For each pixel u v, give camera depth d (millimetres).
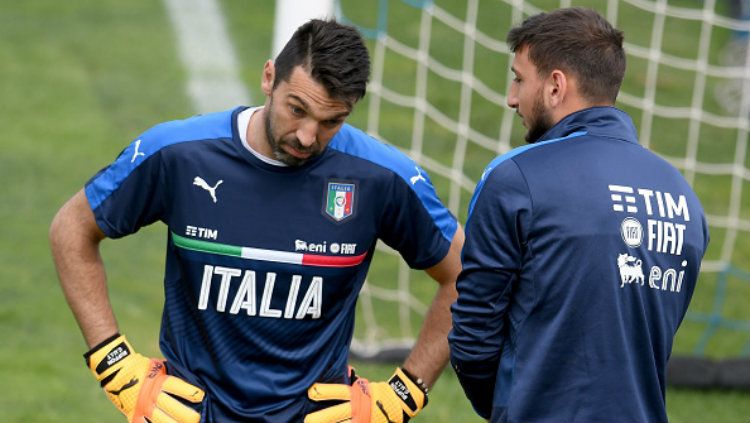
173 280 10828
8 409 17969
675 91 38812
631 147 10016
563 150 9859
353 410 10859
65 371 19781
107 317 10914
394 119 35094
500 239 9680
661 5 29688
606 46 10023
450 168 31750
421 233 10891
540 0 40406
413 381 11188
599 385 9570
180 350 10797
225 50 40250
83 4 44344
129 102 35344
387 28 42000
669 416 19438
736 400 20375
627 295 9641
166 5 44500
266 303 10602
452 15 42906
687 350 22531
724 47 42938
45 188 28797
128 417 10781
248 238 10508
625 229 9609
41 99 35125
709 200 31547
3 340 20750
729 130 36625
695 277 10172
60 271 10859
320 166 10539
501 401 9875
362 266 10961
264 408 10680
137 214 10695
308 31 9828
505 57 39938
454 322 10055
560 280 9555
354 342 21344
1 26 41406
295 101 9781
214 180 10477
